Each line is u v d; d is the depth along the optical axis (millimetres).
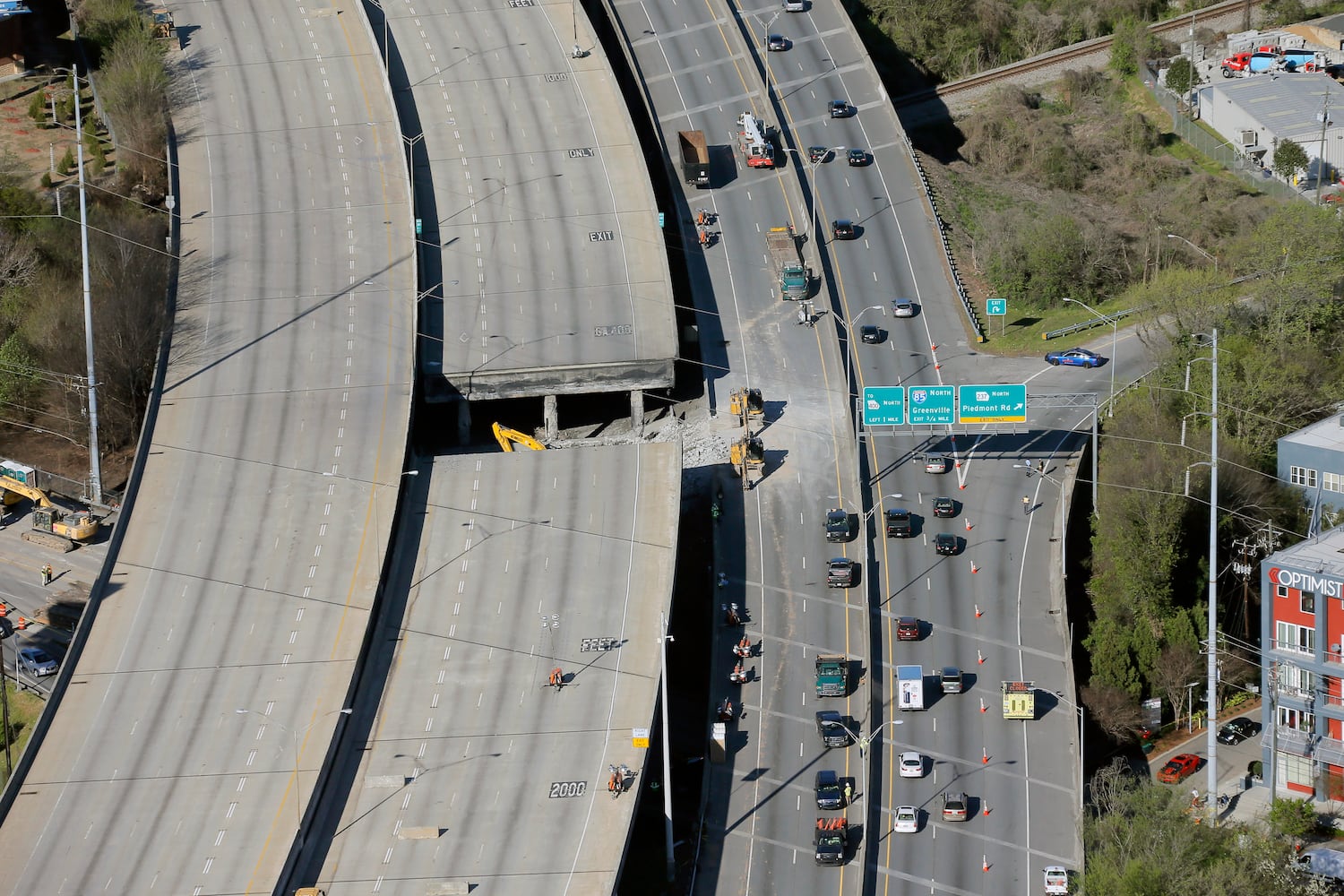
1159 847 180875
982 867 189625
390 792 192250
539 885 178500
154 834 184625
